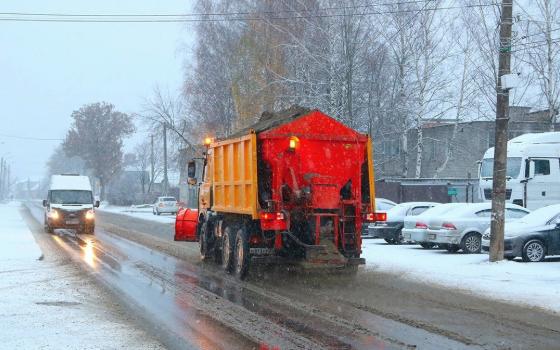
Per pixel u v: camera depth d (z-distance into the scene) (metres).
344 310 10.86
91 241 25.58
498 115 16.98
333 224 14.48
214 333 9.07
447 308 11.05
